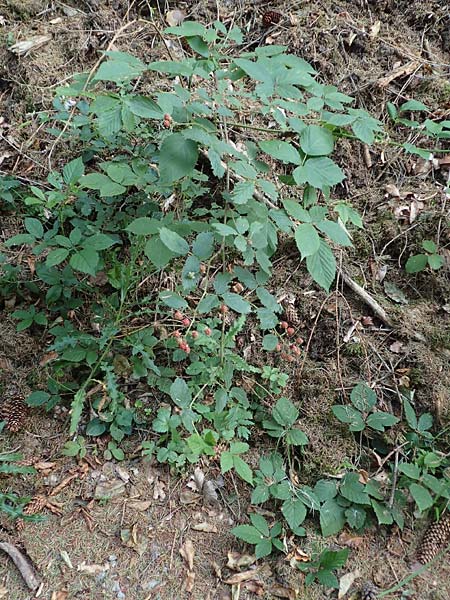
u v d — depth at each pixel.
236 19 2.76
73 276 2.05
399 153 2.44
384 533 1.82
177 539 1.79
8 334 2.08
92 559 1.73
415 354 2.09
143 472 1.91
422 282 2.24
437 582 1.72
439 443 1.95
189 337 2.01
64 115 2.23
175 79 2.46
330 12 2.72
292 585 1.70
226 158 2.23
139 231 1.66
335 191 2.41
